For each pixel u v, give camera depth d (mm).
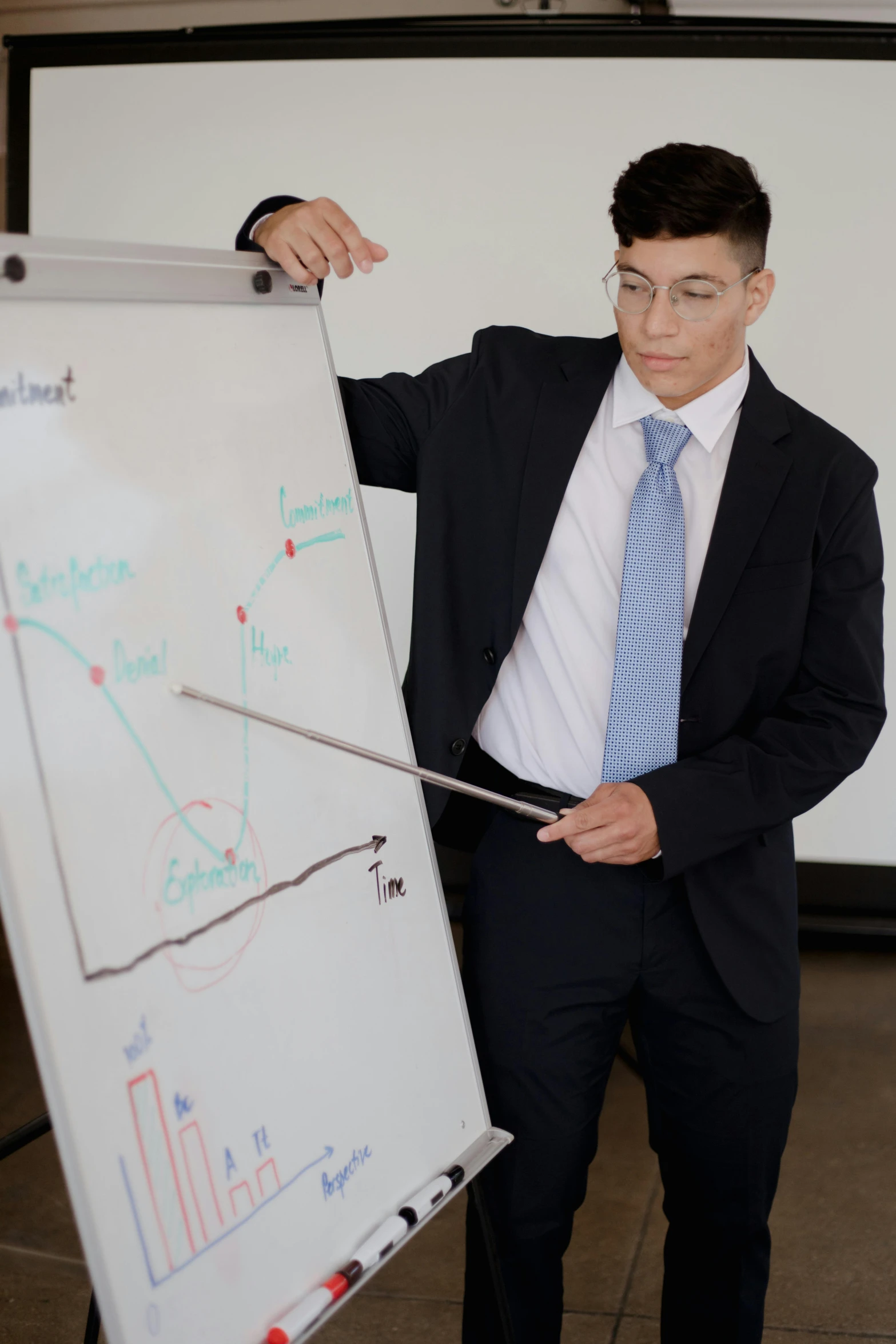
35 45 2725
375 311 2738
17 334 796
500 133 2648
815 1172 2051
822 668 1308
